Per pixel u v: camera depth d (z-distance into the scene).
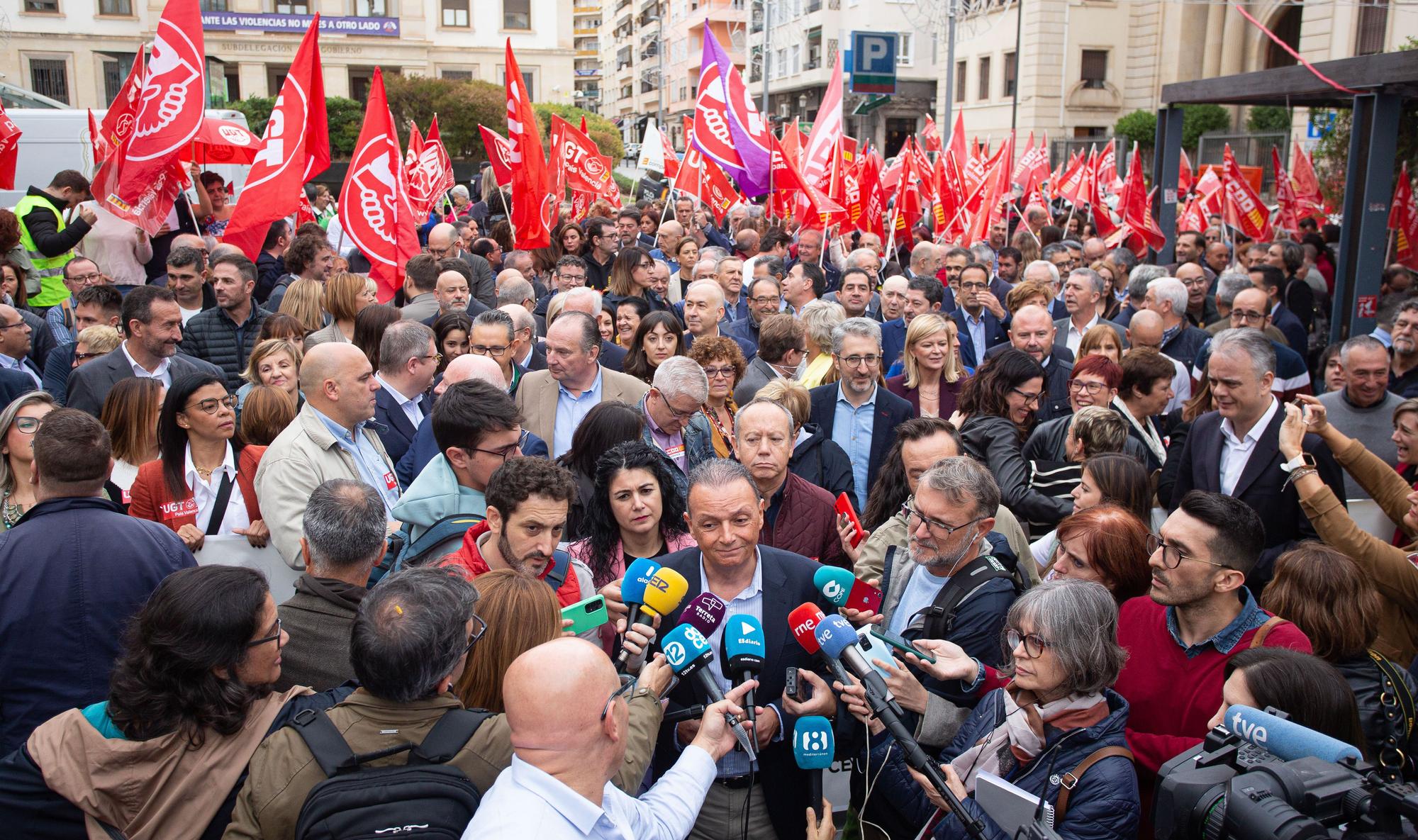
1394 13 26.89
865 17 44.91
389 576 2.64
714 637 3.22
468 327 6.48
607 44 106.06
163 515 4.34
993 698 3.00
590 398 5.78
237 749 2.55
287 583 4.20
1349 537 4.00
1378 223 10.71
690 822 2.51
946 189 14.30
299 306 7.14
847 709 3.21
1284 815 1.99
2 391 5.99
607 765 2.23
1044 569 4.39
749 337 8.38
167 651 2.48
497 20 45.84
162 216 8.34
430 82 31.55
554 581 3.57
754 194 11.09
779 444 4.36
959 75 43.72
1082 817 2.65
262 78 43.44
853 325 5.59
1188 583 3.11
